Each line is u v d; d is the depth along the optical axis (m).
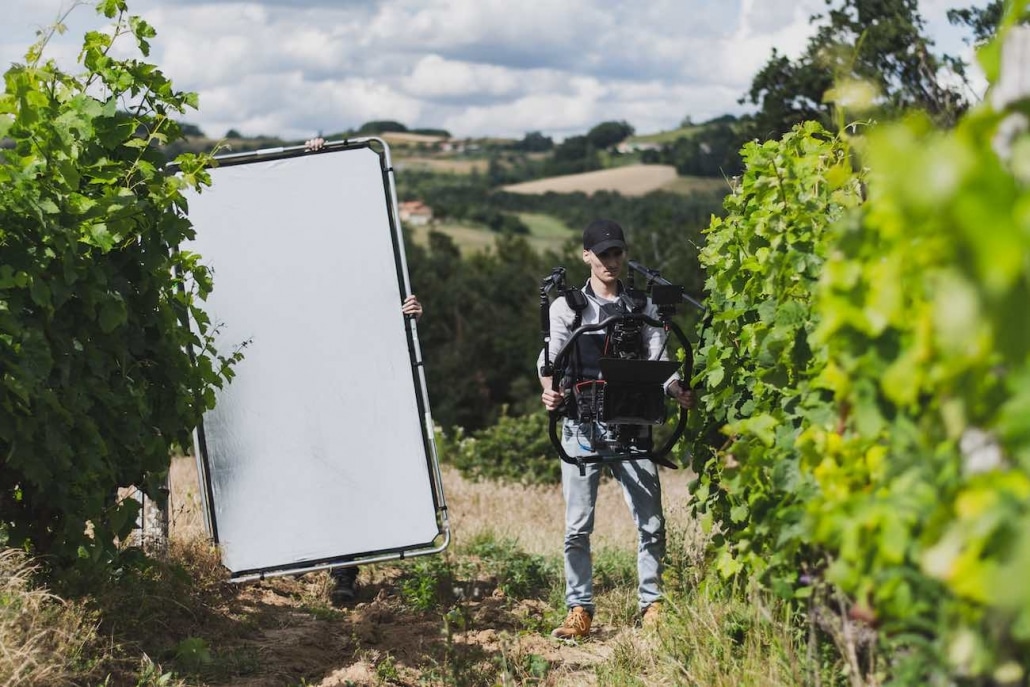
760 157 5.24
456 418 54.91
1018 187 1.66
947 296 1.72
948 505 2.25
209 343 6.48
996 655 2.12
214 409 6.55
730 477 4.56
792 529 3.62
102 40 5.32
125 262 5.35
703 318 6.07
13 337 4.60
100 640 4.65
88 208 4.86
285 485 6.53
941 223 1.73
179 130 5.54
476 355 56.06
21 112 4.72
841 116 3.13
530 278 58.94
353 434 6.58
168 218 5.45
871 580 2.75
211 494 6.52
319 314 6.70
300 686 4.95
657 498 5.77
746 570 4.98
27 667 4.04
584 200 136.62
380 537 6.49
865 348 2.68
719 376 5.26
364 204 6.83
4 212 4.64
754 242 5.13
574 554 5.80
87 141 5.14
